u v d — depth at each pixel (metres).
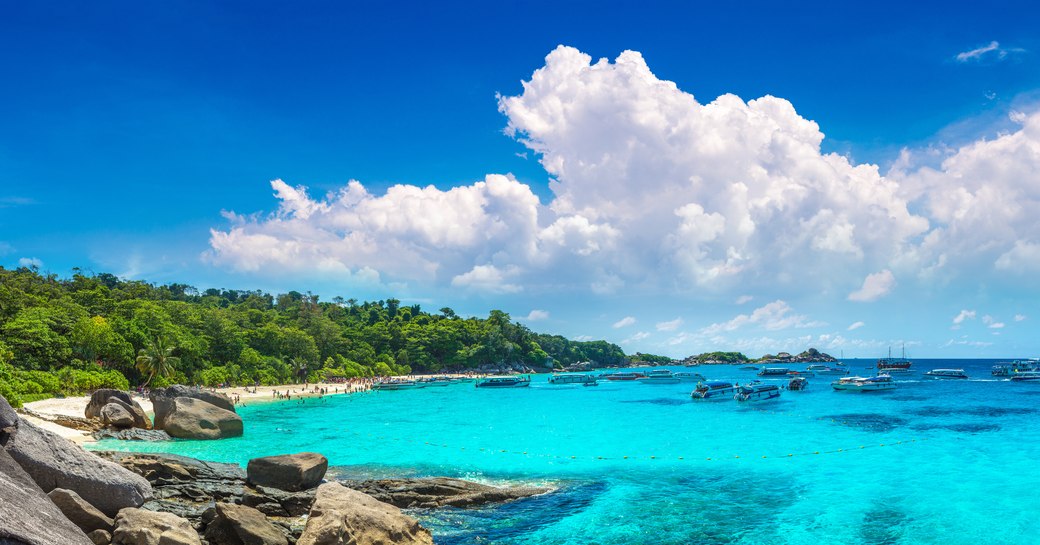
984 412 79.12
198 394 59.69
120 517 19.39
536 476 39.34
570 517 29.92
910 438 55.44
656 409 90.12
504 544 26.19
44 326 89.81
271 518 26.95
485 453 48.62
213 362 132.12
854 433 59.47
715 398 108.31
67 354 90.62
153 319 118.25
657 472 40.59
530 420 75.31
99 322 101.81
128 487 21.06
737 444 53.00
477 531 27.78
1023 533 27.64
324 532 20.28
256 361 141.00
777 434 59.34
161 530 19.08
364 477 38.66
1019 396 108.44
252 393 118.38
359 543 20.84
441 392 139.50
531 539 26.78
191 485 30.64
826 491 35.19
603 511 30.98
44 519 14.24
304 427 67.38
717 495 34.28
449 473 40.22
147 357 100.62
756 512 30.91
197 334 132.88
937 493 34.50
